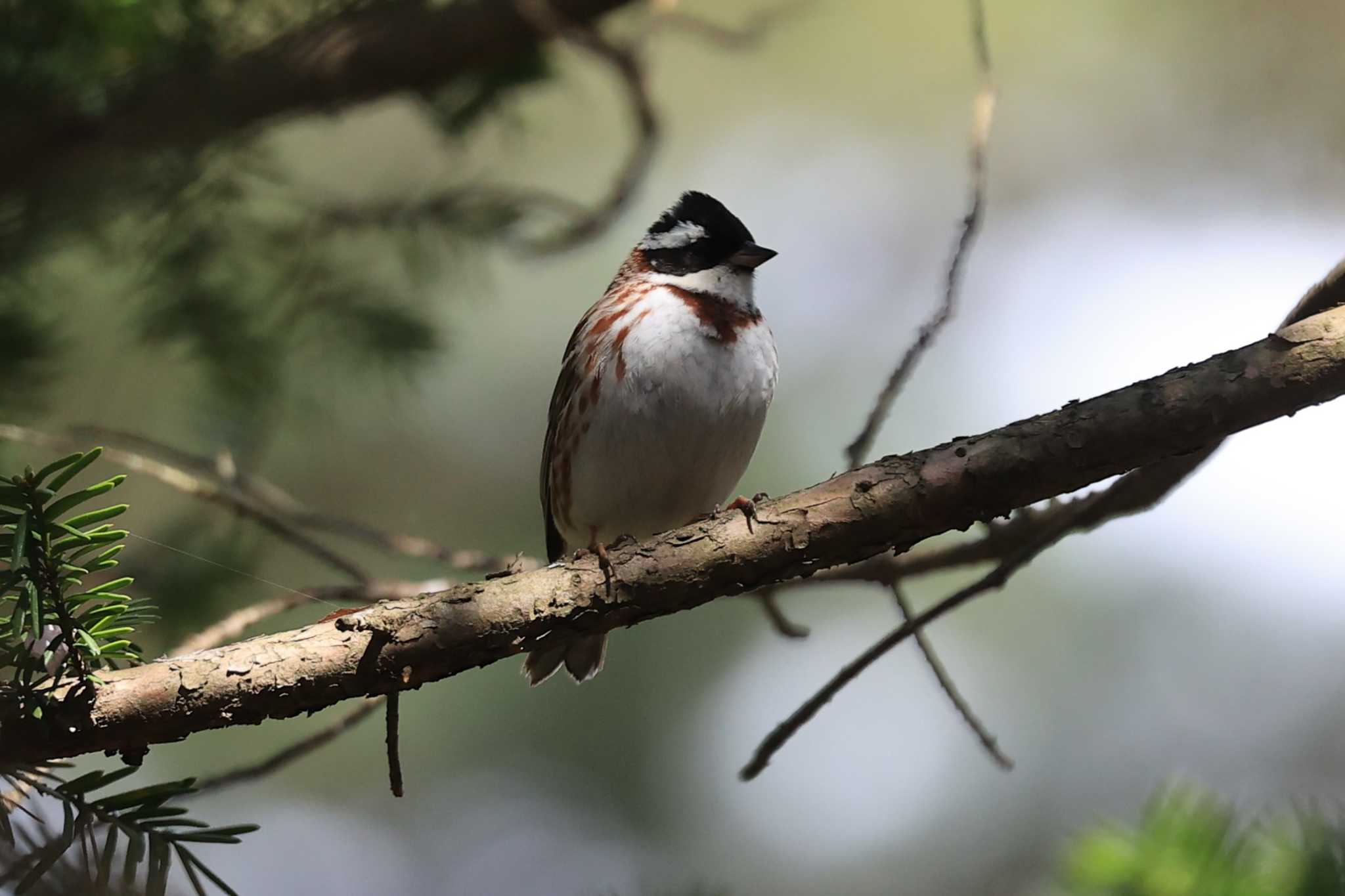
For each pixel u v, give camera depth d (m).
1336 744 17.64
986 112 8.45
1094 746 18.23
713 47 19.25
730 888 7.74
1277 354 6.68
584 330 11.21
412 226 10.71
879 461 6.89
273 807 16.88
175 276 10.30
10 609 6.28
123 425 12.77
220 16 9.73
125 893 5.18
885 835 18.34
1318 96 19.59
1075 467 6.71
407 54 9.99
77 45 9.18
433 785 17.09
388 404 15.25
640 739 17.39
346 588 9.27
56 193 9.55
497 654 6.56
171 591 10.13
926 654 8.08
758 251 11.32
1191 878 6.85
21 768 5.49
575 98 16.41
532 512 16.80
